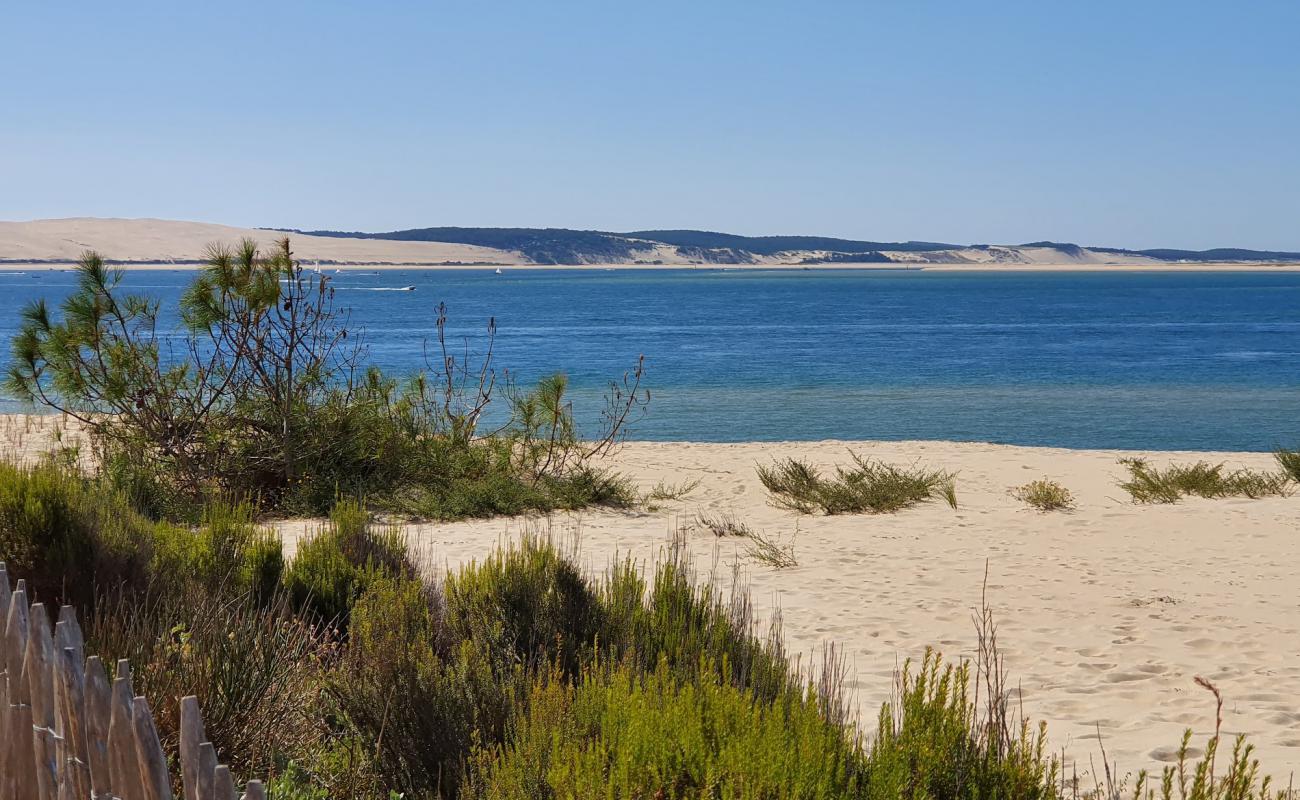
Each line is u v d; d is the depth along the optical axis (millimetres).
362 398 13633
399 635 4352
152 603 5062
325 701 4109
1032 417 30312
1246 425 28844
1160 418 30188
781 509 14156
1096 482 16984
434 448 14031
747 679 4223
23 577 5105
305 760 3701
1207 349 56250
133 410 12633
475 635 4504
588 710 3332
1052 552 10570
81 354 12406
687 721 2912
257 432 12812
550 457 15250
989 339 63906
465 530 11594
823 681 4109
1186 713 5406
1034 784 2965
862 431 27531
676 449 21297
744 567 9789
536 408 15578
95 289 12023
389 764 3605
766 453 20812
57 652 2510
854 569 9719
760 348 55875
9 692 2814
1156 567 9734
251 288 12289
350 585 5988
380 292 144750
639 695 3141
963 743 3025
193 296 12227
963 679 3273
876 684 5922
